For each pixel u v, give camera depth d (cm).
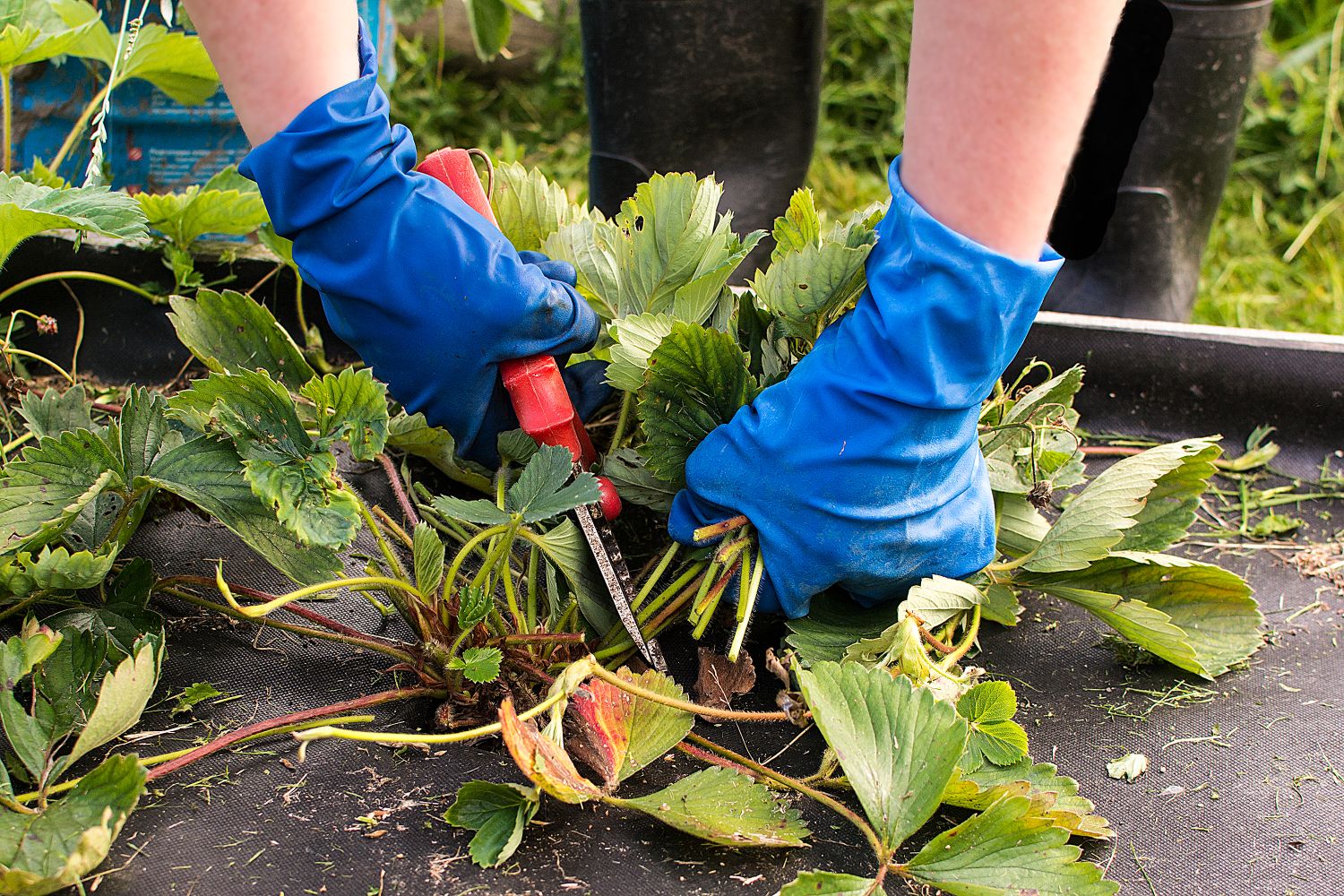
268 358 122
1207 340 154
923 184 92
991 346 95
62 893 83
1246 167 285
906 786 84
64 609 100
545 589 115
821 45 189
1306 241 270
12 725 85
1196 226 194
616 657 108
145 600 101
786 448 101
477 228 106
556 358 118
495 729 89
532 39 296
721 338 104
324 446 94
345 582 95
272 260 155
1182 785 102
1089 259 194
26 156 166
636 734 96
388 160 102
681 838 92
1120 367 156
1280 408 154
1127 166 185
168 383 151
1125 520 107
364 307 105
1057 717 109
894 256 97
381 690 105
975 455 110
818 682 88
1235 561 135
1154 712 110
